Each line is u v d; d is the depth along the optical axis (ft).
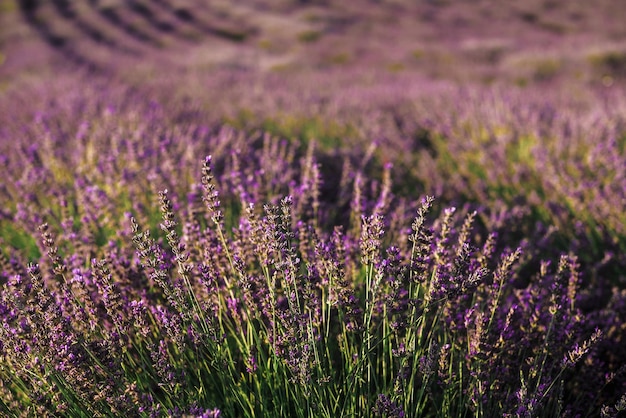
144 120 18.75
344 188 13.20
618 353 8.21
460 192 15.25
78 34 73.26
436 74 45.37
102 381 6.33
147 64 51.55
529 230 12.71
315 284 7.20
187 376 6.91
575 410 7.77
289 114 24.00
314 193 10.68
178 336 6.51
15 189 13.70
